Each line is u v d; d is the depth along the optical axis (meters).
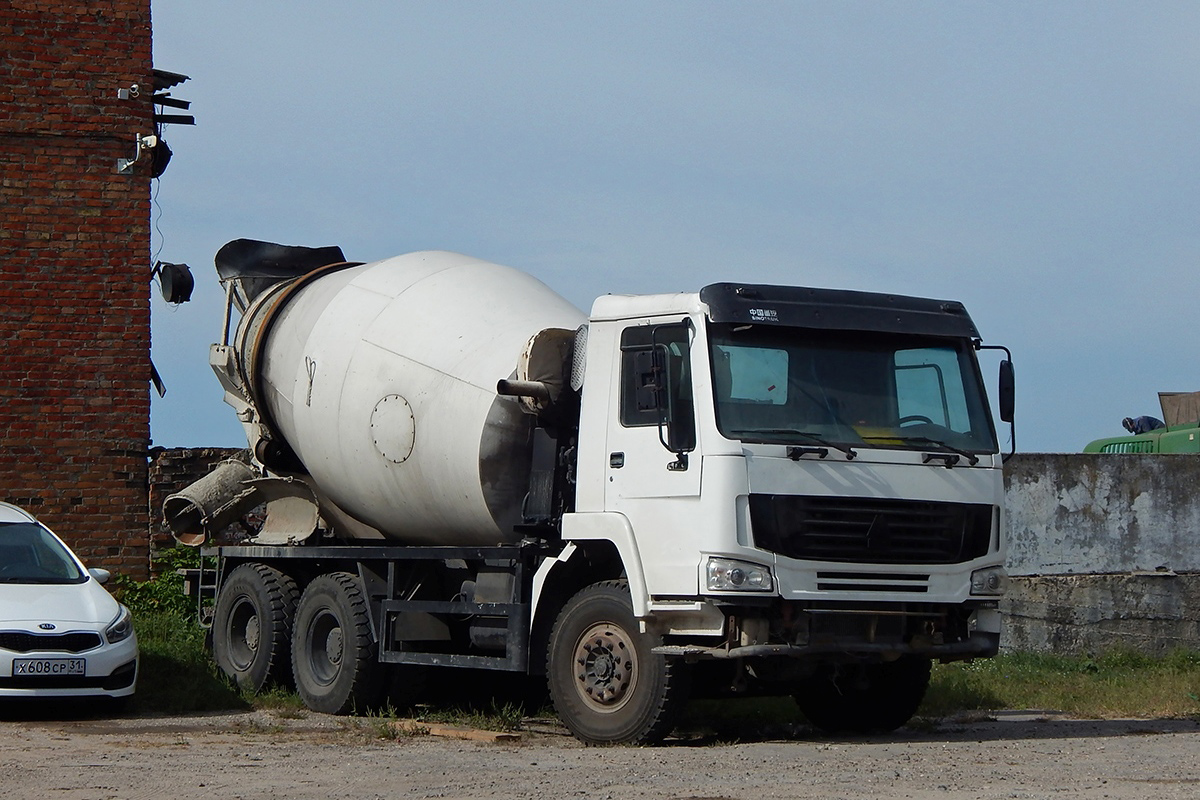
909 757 9.69
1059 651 19.50
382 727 11.62
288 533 14.88
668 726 10.53
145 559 17.58
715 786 8.09
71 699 12.38
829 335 10.75
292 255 15.68
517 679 14.12
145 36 17.91
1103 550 20.06
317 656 13.70
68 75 17.61
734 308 10.35
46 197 17.47
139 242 17.77
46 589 12.89
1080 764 9.23
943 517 10.68
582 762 9.48
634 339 10.82
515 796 7.78
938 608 10.69
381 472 13.18
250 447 15.27
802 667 10.70
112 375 17.61
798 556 10.18
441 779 8.60
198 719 12.70
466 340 12.78
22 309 17.33
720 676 11.40
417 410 12.76
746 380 10.38
